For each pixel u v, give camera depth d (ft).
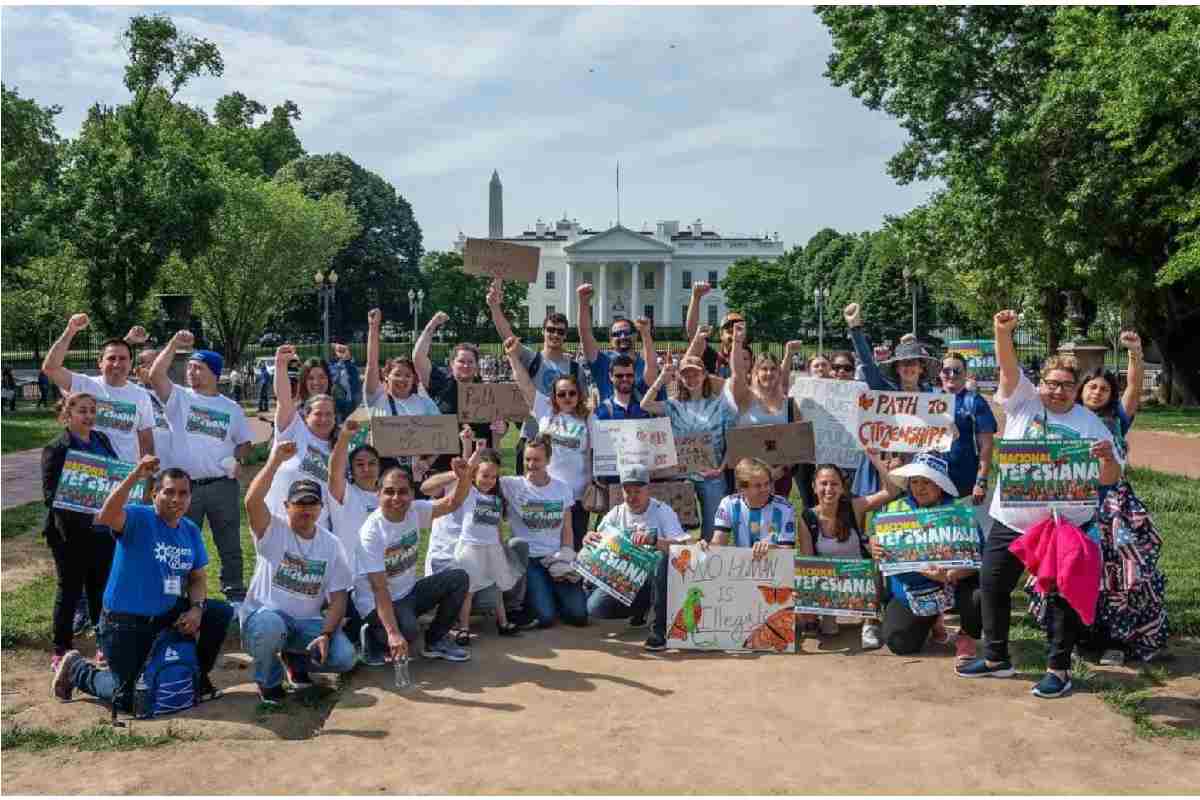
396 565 21.35
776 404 26.14
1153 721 17.74
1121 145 67.87
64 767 16.03
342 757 16.40
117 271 116.88
